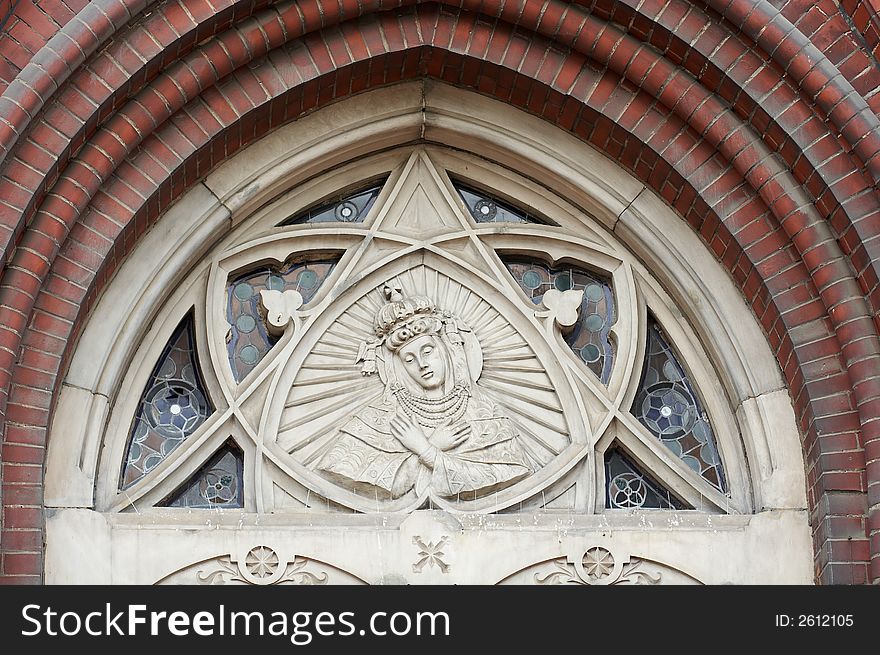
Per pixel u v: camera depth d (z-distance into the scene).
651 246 8.70
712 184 8.36
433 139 8.92
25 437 7.60
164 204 8.33
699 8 8.15
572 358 8.66
